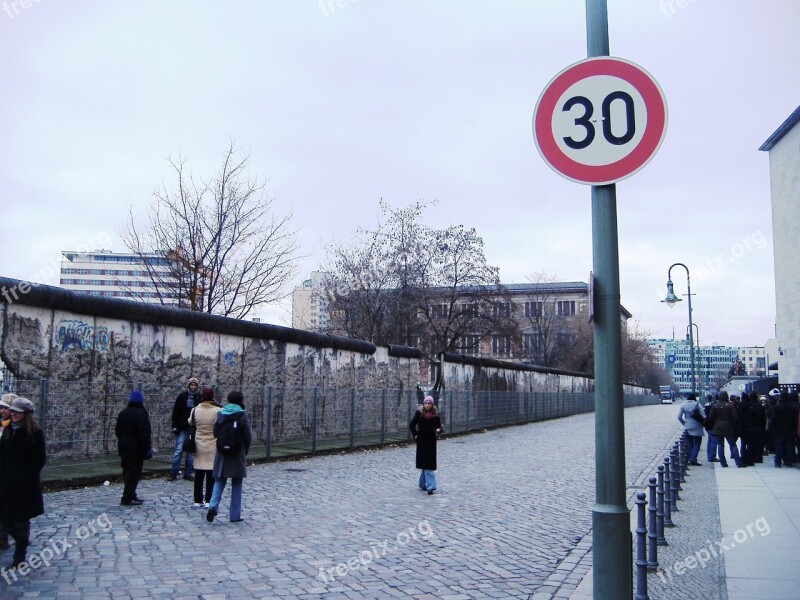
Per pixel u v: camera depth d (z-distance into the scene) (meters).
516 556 8.57
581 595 6.86
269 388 18.77
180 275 27.34
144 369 17.28
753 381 44.31
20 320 14.07
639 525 6.73
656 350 144.00
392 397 25.33
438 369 35.09
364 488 13.99
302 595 6.73
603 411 5.05
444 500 12.70
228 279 28.31
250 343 21.22
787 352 41.53
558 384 60.41
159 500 11.87
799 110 38.62
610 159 5.14
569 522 10.89
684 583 7.43
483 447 24.61
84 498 11.85
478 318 45.03
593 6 5.46
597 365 5.12
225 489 13.44
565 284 104.75
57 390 13.12
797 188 39.84
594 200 5.24
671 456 12.70
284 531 9.62
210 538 9.05
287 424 19.67
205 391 11.70
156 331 17.66
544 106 5.30
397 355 31.03
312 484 14.41
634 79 5.15
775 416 19.72
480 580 7.44
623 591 4.88
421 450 13.52
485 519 10.95
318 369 24.81
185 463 14.60
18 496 7.41
